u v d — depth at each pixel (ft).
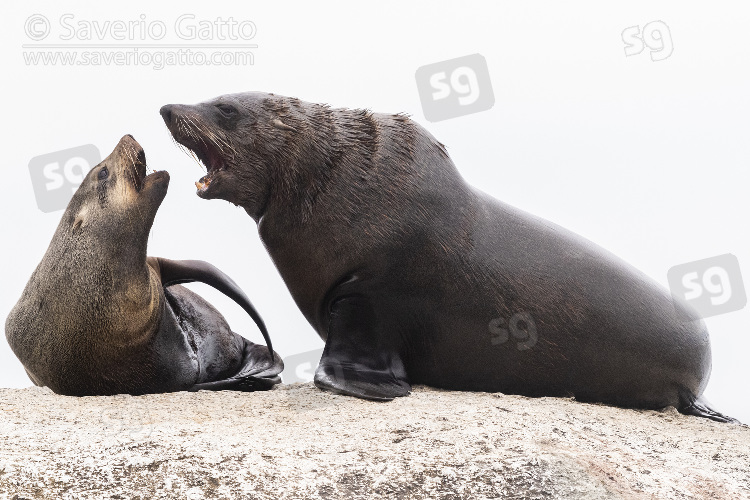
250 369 116.06
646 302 114.83
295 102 109.29
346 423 85.71
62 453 72.79
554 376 111.96
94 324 97.50
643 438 91.45
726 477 81.61
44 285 99.45
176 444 75.46
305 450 76.95
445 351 110.01
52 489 68.33
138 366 101.04
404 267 106.52
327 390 99.19
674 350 114.83
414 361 110.52
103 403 91.97
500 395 106.42
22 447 73.72
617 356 112.47
